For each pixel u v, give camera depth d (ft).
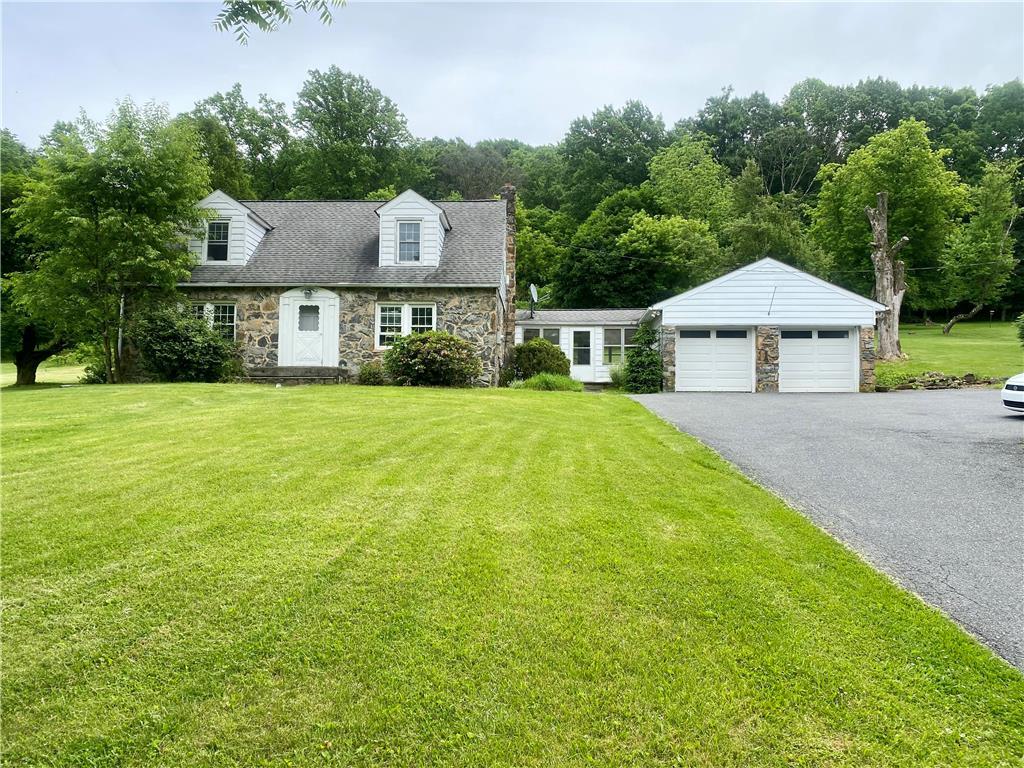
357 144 133.28
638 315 78.23
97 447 19.94
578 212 156.04
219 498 14.43
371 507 14.15
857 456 22.65
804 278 57.36
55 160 45.85
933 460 21.84
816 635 9.19
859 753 6.84
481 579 10.62
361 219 61.98
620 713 7.42
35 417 26.32
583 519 13.84
